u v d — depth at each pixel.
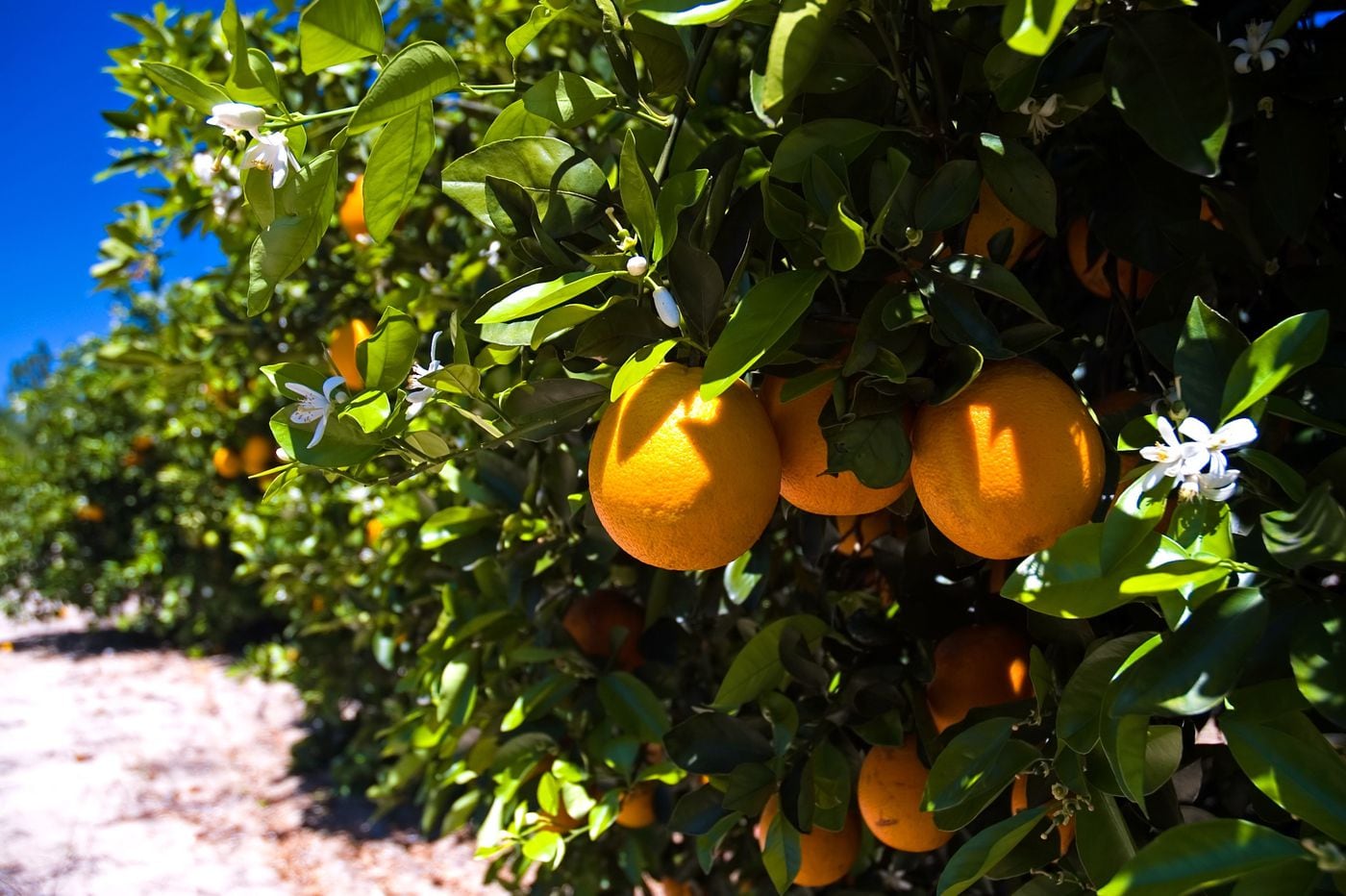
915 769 0.57
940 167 0.46
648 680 0.71
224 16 0.47
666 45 0.50
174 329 1.60
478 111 0.99
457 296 0.96
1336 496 0.41
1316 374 0.47
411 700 1.60
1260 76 0.50
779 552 0.80
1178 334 0.49
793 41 0.39
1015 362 0.45
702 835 0.62
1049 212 0.48
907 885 0.76
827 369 0.46
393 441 0.51
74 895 1.84
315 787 2.36
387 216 0.50
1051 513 0.42
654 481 0.43
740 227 0.50
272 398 1.84
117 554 3.65
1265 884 0.35
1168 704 0.37
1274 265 0.54
